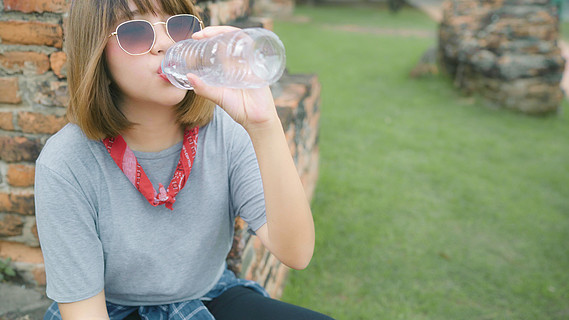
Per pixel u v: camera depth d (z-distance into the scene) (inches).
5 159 75.6
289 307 54.7
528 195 156.8
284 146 46.8
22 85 72.4
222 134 52.8
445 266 117.1
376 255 118.8
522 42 249.6
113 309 53.9
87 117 44.1
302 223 49.1
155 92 45.0
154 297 53.3
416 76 310.7
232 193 54.6
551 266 119.9
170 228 50.8
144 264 50.9
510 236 132.1
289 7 600.1
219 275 58.1
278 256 51.6
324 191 147.2
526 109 248.8
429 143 197.9
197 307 53.9
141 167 48.0
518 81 248.1
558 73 247.1
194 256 52.8
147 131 49.1
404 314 100.0
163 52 44.4
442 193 153.9
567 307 105.4
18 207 77.9
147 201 49.3
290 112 96.0
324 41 426.0
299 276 109.2
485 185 161.5
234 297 56.8
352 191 149.9
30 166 76.0
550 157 192.4
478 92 265.1
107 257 49.9
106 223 48.6
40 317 73.9
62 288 46.6
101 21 41.9
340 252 118.9
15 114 73.6
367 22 588.1
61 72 71.6
